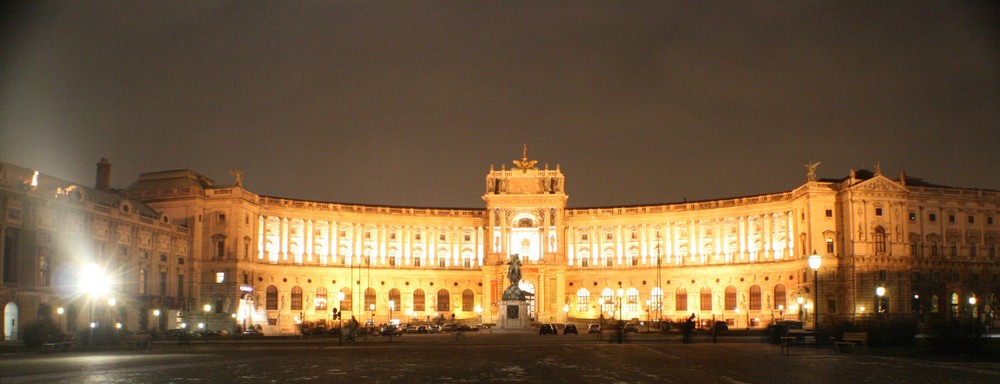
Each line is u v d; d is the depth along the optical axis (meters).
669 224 180.88
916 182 165.62
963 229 158.25
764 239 168.88
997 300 148.38
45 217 113.62
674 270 177.88
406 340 103.69
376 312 180.75
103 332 85.81
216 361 61.16
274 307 168.62
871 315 131.12
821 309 153.00
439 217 187.12
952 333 65.38
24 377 48.69
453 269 186.00
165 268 147.38
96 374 50.41
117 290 130.12
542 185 186.38
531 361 60.78
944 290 151.50
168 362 60.22
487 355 68.06
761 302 166.50
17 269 107.81
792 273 161.25
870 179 153.62
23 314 106.81
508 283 179.38
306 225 175.38
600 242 187.25
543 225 184.00
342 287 178.00
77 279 120.12
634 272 181.88
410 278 183.88
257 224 166.00
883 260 152.00
